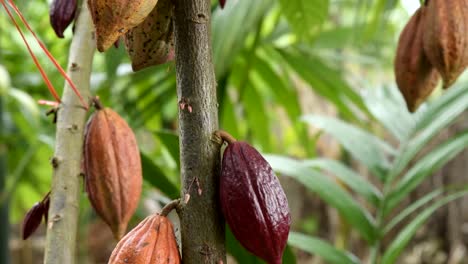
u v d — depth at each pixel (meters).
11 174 3.25
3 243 2.67
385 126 2.20
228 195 1.05
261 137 2.73
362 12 2.72
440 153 1.98
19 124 2.94
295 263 1.48
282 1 1.97
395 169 2.07
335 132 2.16
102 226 6.39
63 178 1.32
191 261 1.07
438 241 4.84
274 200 1.06
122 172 1.29
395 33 3.50
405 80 1.35
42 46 1.26
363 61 2.87
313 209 5.23
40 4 2.80
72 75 1.37
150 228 1.06
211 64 1.10
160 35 1.18
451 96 2.18
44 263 1.29
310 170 1.92
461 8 1.26
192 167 1.07
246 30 1.74
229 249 1.56
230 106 2.61
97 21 1.04
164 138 1.72
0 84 2.31
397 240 1.84
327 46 2.62
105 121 1.31
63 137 1.34
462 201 4.77
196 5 1.09
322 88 2.54
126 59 2.18
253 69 2.60
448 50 1.26
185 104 1.08
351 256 1.84
